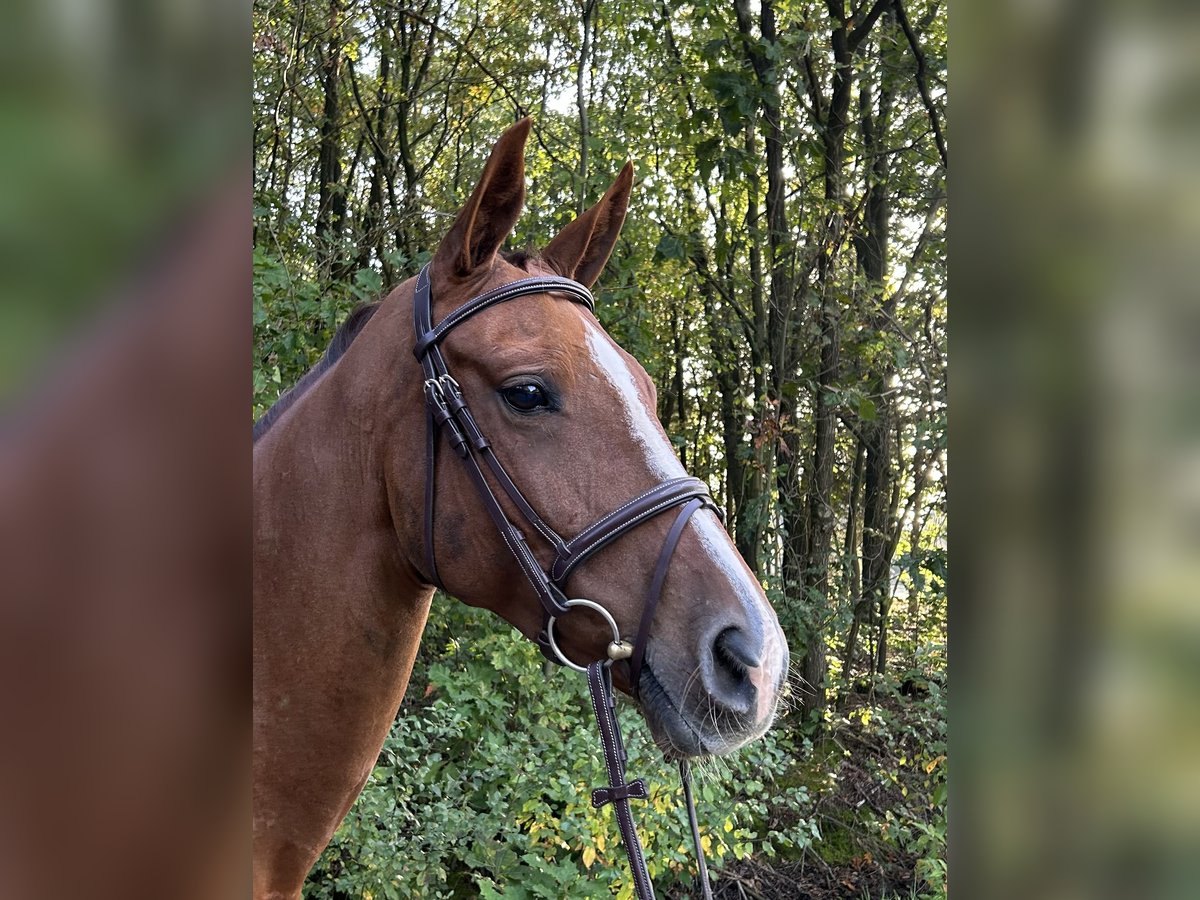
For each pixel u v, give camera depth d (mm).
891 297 6574
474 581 1475
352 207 6738
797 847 4742
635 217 5980
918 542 6309
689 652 1308
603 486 1389
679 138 6055
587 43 5711
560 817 3648
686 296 6883
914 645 6230
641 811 3314
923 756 4957
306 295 3988
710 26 5414
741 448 6176
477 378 1446
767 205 6383
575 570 1388
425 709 3695
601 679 1381
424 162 7457
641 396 1475
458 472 1456
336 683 1521
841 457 7996
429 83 6852
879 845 4789
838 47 5926
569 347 1441
